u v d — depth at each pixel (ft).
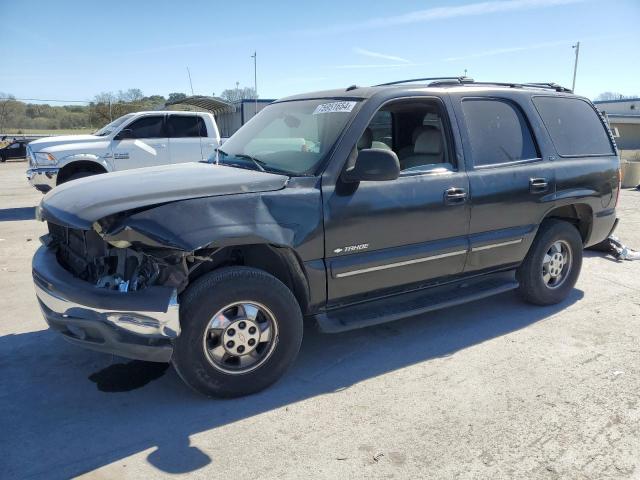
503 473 9.30
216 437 10.28
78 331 10.73
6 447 9.88
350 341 14.80
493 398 11.77
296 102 15.16
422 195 13.37
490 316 16.75
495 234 15.15
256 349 11.71
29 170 35.53
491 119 15.30
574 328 15.80
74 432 10.38
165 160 37.99
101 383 12.30
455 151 14.25
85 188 11.89
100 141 36.32
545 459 9.68
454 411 11.25
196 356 10.89
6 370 12.89
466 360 13.66
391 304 14.02
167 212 10.27
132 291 10.34
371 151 11.72
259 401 11.61
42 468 9.32
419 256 13.61
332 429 10.59
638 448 10.02
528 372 13.01
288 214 11.44
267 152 13.69
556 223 16.88
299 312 11.98
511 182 15.11
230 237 10.52
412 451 9.89
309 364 13.42
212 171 12.84
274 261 12.28
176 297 10.21
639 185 51.13
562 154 16.78
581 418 11.00
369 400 11.69
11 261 23.34
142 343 10.32
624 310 17.35
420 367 13.28
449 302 14.46
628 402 11.62
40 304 11.79
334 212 12.03
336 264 12.31
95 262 11.44
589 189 17.30
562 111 17.31
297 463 9.54
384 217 12.78
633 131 120.78
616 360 13.67
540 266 16.81
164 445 10.02
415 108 14.28
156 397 11.72
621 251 23.61
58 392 11.89
